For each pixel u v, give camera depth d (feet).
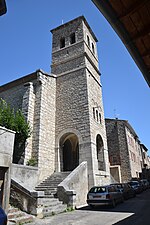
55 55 72.59
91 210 35.81
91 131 53.62
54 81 65.26
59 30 77.77
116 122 95.81
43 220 27.07
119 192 45.11
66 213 32.65
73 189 40.88
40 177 47.62
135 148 108.88
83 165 47.65
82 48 66.80
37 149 49.67
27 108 53.06
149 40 7.61
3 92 66.08
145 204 40.52
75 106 58.54
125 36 7.42
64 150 69.87
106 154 61.72
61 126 58.44
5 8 7.95
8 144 27.91
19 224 24.41
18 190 30.48
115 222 24.72
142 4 6.47
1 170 26.81
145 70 8.75
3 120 46.01
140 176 99.81
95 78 68.90
